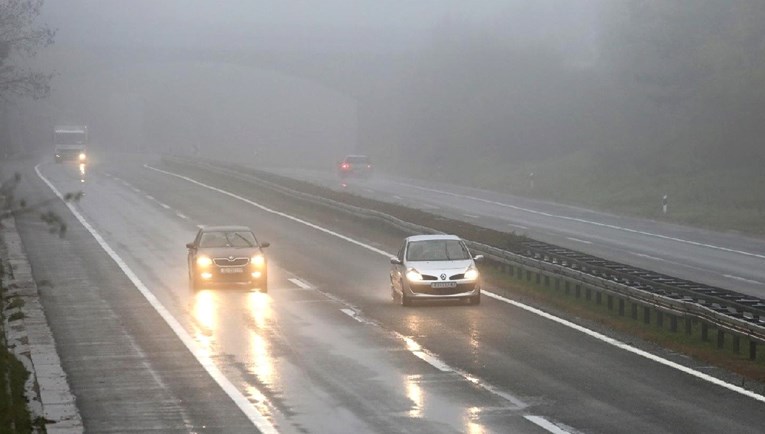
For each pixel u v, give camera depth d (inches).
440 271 1593.3
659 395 968.9
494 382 1042.1
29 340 1360.7
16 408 858.1
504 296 1704.0
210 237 1872.5
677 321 1401.3
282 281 1950.1
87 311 1610.5
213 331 1401.3
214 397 994.1
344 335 1350.9
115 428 877.8
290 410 933.8
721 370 1095.0
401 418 895.1
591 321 1444.4
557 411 909.8
